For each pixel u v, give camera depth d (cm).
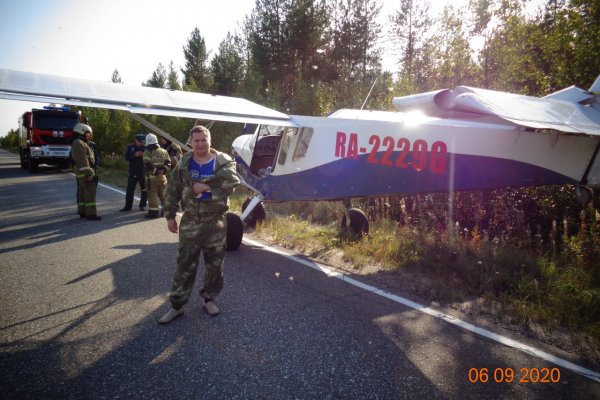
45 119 1652
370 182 474
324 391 218
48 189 1102
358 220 578
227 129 1512
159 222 688
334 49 2366
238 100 588
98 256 467
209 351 256
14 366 233
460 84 961
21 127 1934
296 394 214
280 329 291
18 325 286
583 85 691
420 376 236
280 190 555
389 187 468
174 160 880
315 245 550
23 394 207
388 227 619
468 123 459
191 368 236
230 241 500
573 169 445
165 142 883
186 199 287
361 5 2295
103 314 308
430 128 450
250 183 646
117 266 429
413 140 455
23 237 560
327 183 497
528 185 450
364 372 238
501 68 864
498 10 890
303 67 2319
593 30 659
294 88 2298
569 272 409
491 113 384
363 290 378
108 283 376
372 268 452
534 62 810
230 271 427
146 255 474
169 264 439
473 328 302
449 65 960
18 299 334
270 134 621
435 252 483
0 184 1219
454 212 670
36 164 1670
